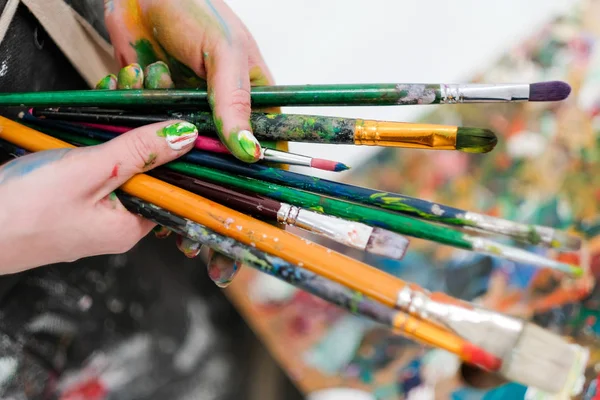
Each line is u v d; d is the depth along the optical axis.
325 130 0.50
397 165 0.92
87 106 0.55
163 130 0.51
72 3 0.66
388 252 0.48
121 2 0.63
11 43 0.62
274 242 0.48
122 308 0.87
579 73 0.89
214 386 0.91
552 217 0.81
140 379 0.86
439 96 0.49
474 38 0.94
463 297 0.82
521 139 0.88
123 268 0.89
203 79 0.66
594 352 0.68
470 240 0.48
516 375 0.44
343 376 0.84
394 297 0.45
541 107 0.88
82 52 0.69
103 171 0.50
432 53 0.95
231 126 0.50
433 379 0.78
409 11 0.96
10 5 0.60
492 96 0.48
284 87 0.53
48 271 0.80
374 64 0.96
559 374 0.44
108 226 0.53
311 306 0.90
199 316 0.94
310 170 0.93
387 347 0.84
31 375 0.78
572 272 0.48
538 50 0.92
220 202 0.53
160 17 0.59
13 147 0.56
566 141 0.85
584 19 0.92
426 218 0.50
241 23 0.62
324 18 0.97
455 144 0.48
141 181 0.52
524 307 0.77
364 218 0.50
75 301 0.82
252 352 0.95
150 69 0.59
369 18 0.96
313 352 0.86
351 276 0.46
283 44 0.97
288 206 0.51
